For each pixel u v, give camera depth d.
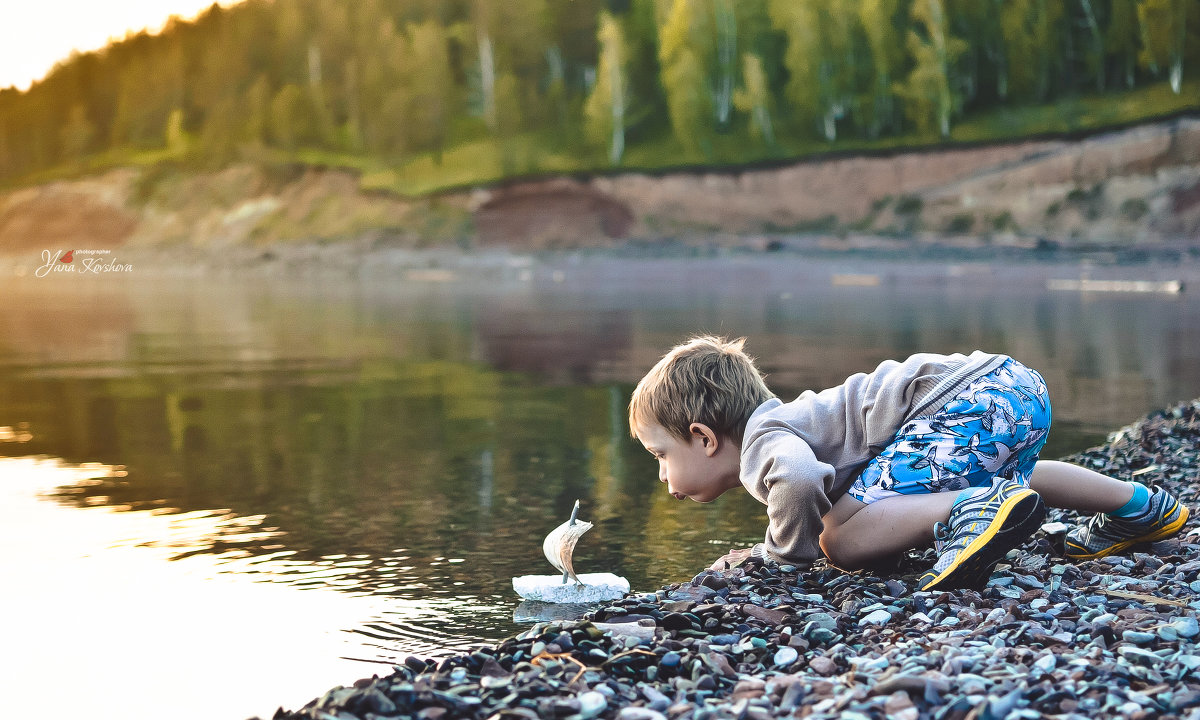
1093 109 34.12
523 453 4.35
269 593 2.40
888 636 1.74
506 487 3.66
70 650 2.03
